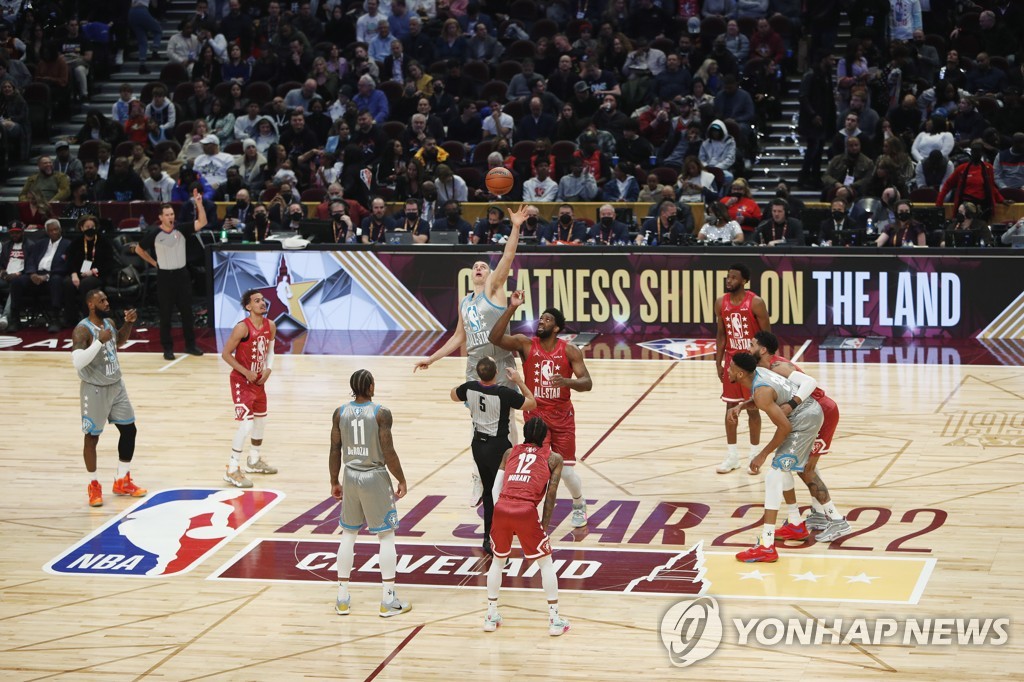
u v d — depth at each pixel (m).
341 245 22.33
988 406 16.84
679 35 28.83
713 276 21.30
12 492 14.41
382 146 25.95
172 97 29.22
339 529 13.08
